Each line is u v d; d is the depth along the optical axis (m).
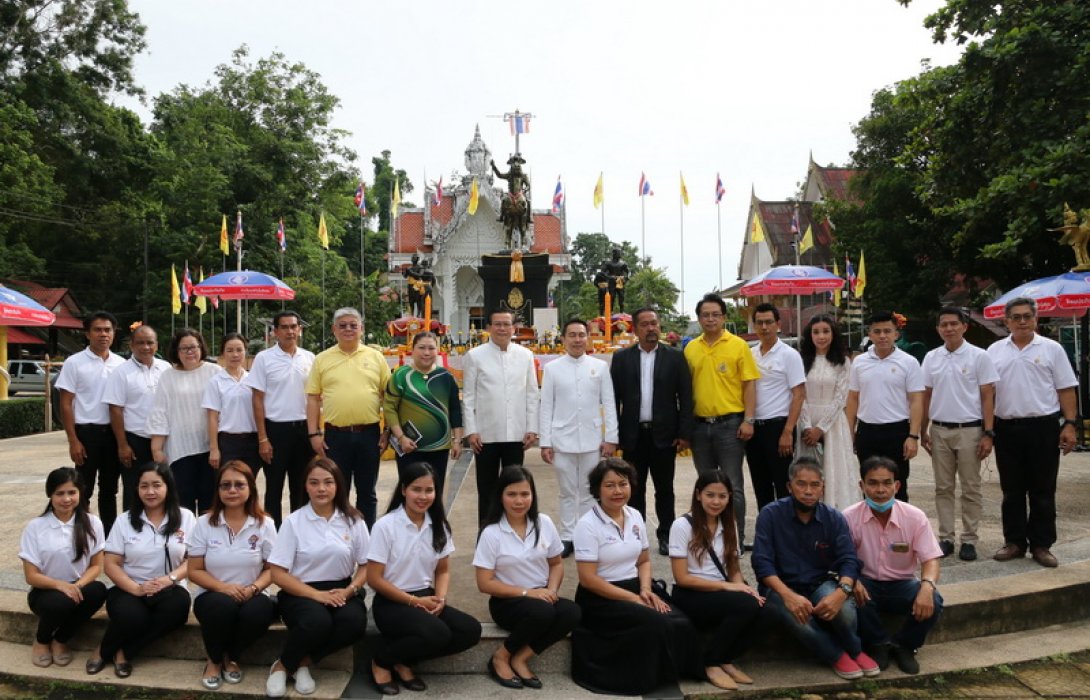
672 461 5.49
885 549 4.26
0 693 3.92
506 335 5.49
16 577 5.14
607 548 4.14
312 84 33.81
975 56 13.52
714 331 5.51
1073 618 4.69
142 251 28.91
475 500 7.52
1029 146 13.12
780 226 31.22
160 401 5.36
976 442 5.41
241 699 3.84
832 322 5.61
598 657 3.95
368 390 5.25
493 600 4.10
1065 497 7.43
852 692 3.89
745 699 3.85
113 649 4.11
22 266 25.94
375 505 5.31
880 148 22.38
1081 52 12.38
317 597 3.99
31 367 24.48
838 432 5.50
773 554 4.25
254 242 30.08
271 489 5.41
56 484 4.30
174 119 32.91
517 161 26.39
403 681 3.88
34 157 25.19
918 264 22.00
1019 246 14.75
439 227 39.47
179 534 4.41
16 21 27.33
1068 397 5.23
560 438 5.47
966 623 4.43
